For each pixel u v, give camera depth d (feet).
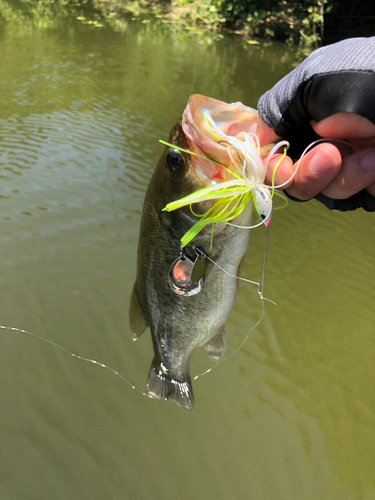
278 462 1.51
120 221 2.44
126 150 3.09
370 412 1.68
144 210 0.91
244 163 0.71
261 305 2.09
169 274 0.85
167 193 0.83
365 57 0.58
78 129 3.30
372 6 7.13
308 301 2.13
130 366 1.80
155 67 4.99
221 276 0.88
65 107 3.64
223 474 1.47
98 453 1.49
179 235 0.84
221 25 7.44
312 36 6.91
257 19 7.14
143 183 2.76
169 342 1.01
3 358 1.73
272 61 5.91
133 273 2.16
